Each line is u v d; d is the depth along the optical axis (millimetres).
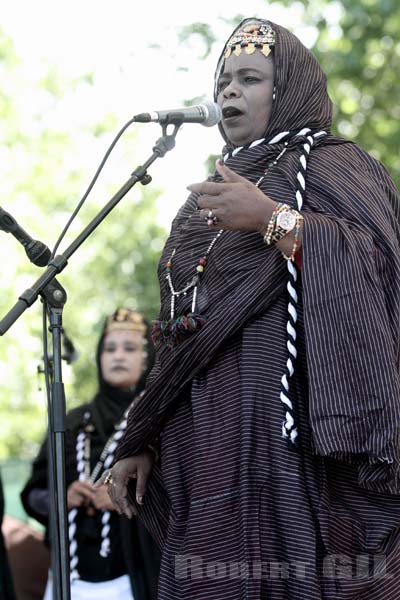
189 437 4875
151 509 5199
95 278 23016
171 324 4875
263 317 4699
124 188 5094
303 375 4641
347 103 15555
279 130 5000
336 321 4492
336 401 4457
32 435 25500
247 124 5055
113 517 7414
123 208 22922
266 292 4672
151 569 7336
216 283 4824
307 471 4582
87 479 7676
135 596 7305
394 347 4566
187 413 4898
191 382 4852
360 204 4691
